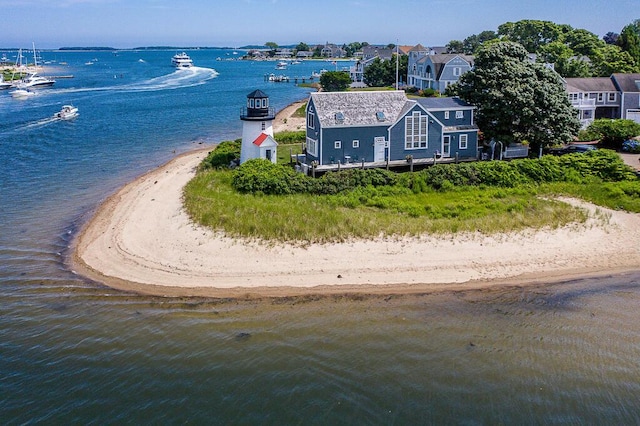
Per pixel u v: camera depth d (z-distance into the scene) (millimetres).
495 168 45188
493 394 20766
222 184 44594
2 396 20609
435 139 50250
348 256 32562
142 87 152875
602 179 45281
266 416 19594
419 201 41312
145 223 38281
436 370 22219
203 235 35094
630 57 101625
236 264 31891
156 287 29875
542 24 122750
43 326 25797
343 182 42812
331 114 47906
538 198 41906
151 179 50812
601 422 19359
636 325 25797
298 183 42531
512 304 27938
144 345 24156
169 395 20719
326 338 24688
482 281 30359
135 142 71875
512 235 35312
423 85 110625
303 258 32344
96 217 40969
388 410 19891
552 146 54375
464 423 19266
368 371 22125
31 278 31031
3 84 140500
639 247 34188
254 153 50531
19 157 61531
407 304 27922
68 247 35562
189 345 24125
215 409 19953
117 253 34031
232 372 22078
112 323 26125
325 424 19203
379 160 49438
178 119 92625
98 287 30000
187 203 40594
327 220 35969
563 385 21328
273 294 28953
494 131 51906
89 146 68750
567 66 88188
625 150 56469
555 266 32031
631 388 21141
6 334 25031
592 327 25641
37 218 41125
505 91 50375
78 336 24922
